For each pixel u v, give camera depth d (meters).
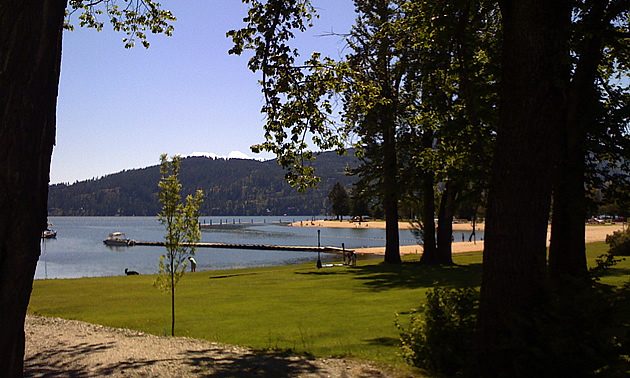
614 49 13.20
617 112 13.05
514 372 6.60
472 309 7.92
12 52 3.42
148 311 15.97
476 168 15.85
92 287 23.95
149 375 7.06
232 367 7.54
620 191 13.82
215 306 16.98
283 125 12.53
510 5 7.14
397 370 7.42
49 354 8.51
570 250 12.61
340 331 11.68
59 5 3.75
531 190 6.81
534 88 6.79
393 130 32.06
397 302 16.42
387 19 29.94
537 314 6.42
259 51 11.69
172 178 12.45
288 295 19.69
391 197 34.38
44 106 3.62
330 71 12.59
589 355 5.88
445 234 34.38
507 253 6.85
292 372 7.24
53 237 105.44
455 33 10.20
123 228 166.88
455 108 14.38
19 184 3.44
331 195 187.38
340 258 52.91
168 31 13.98
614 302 6.14
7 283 3.39
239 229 147.00
